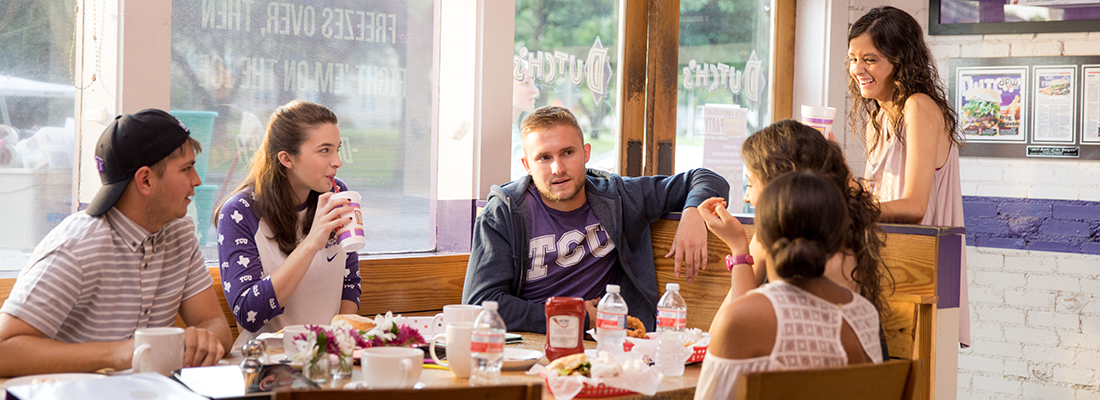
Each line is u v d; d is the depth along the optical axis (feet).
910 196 7.16
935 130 7.28
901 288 6.37
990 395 12.59
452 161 9.43
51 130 7.04
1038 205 12.25
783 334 4.30
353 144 8.77
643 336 6.10
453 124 9.36
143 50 7.00
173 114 7.51
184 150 5.64
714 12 12.35
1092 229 11.90
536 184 7.73
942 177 7.64
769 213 4.49
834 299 4.56
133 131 5.42
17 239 6.94
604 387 4.62
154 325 5.84
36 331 5.13
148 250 5.73
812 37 13.48
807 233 4.36
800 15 13.61
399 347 4.84
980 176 12.64
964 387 12.77
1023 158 12.34
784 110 13.52
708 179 8.03
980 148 12.61
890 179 7.71
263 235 6.99
